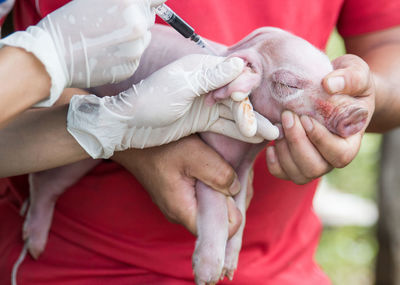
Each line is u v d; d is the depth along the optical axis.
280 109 1.90
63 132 1.84
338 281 6.21
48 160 1.85
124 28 1.59
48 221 2.34
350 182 8.14
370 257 6.49
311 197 2.66
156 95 1.76
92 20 1.59
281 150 1.95
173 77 1.76
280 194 2.38
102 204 2.26
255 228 2.38
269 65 1.89
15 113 1.50
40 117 1.86
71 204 2.31
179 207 2.01
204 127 1.93
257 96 1.92
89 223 2.30
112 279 2.28
